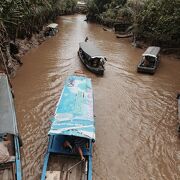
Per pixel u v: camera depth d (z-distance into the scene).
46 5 40.22
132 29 44.00
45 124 16.70
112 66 28.58
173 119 18.75
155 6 36.44
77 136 13.21
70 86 17.92
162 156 15.01
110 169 13.70
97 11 60.47
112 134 16.41
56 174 12.11
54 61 28.36
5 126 12.52
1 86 16.44
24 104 18.69
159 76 26.80
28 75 23.64
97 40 40.97
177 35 34.34
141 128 17.33
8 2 21.38
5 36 23.66
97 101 20.22
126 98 21.27
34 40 34.34
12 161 11.42
